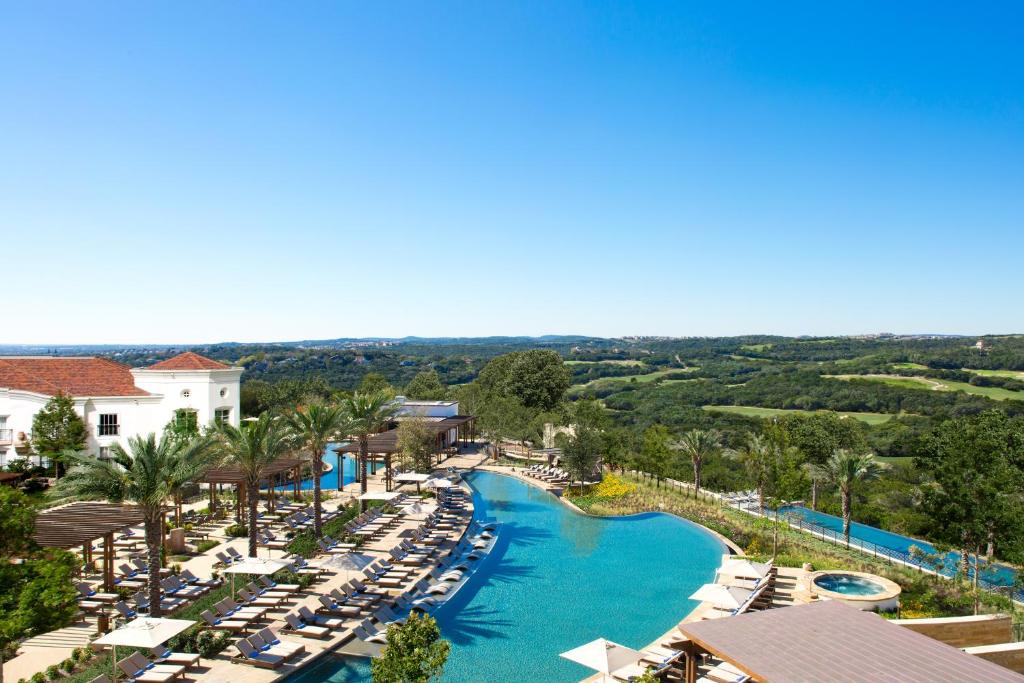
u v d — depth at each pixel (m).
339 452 47.12
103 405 47.28
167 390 48.75
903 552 34.91
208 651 20.31
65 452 23.14
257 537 33.25
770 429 41.00
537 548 34.12
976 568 25.81
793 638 13.94
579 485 48.50
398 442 47.09
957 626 17.78
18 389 45.94
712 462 60.00
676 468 60.91
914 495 41.97
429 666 14.99
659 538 36.25
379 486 49.34
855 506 45.97
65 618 16.88
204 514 37.25
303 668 19.75
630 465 56.44
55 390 46.75
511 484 52.78
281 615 23.62
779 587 26.92
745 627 14.53
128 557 29.84
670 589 27.80
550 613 25.02
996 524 25.48
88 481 21.62
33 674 18.50
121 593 24.66
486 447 70.50
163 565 28.17
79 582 25.78
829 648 13.42
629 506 43.12
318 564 29.11
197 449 24.19
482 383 98.44
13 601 15.87
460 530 36.16
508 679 19.56
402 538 34.66
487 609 25.42
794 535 36.69
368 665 20.25
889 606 24.67
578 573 29.97
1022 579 25.20
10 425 46.00
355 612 23.45
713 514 41.06
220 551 31.28
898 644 13.70
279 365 189.75
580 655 17.09
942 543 27.75
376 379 107.75
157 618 19.08
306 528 35.66
